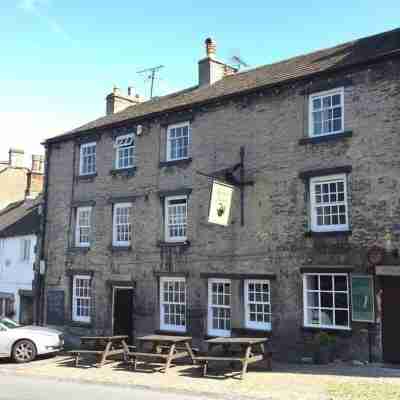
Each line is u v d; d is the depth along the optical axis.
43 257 23.84
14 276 26.47
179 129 19.80
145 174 20.34
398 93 14.25
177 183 19.25
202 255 18.06
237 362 14.83
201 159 18.64
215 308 17.67
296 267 15.67
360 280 14.21
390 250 13.85
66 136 23.73
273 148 16.75
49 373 14.18
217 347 17.09
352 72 15.25
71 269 22.36
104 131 22.33
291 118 16.47
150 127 20.56
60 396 11.00
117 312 20.56
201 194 18.44
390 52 14.34
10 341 16.27
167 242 19.08
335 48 18.31
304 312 15.33
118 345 18.14
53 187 24.20
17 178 36.22
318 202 15.64
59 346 17.02
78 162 23.30
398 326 13.66
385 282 13.99
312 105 16.22
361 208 14.55
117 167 21.64
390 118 14.32
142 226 20.08
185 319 18.28
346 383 11.54
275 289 16.03
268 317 16.33
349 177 14.88
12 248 27.08
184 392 11.41
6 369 15.01
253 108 17.48
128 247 20.34
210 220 15.36
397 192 13.93
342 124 15.39
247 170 17.28
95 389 11.96
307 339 15.14
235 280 17.03
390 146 14.22
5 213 32.59
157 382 12.42
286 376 12.69
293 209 15.99
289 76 17.05
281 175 16.41
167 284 19.19
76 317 22.12
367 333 13.99
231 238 17.34
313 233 15.39
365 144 14.70
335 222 15.23
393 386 11.11
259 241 16.62
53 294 23.02
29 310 25.72
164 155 19.95
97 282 21.31
